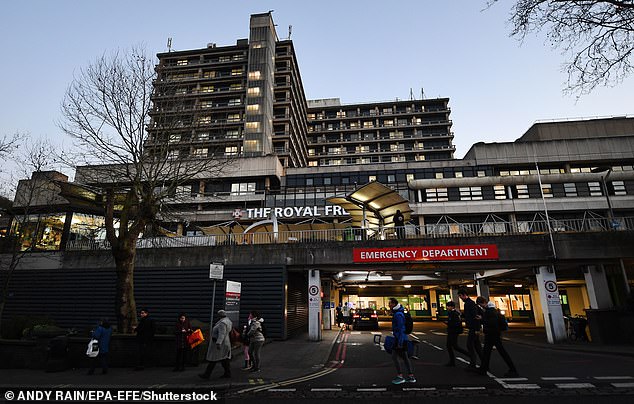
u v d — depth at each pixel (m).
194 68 69.12
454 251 17.20
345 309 29.09
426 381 8.18
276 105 66.00
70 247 21.52
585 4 9.02
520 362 10.76
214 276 10.22
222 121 63.22
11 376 9.12
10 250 22.31
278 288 17.97
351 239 19.41
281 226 25.73
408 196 44.94
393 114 81.75
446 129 79.56
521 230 18.91
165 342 10.62
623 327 14.97
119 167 15.20
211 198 48.78
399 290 37.75
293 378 8.86
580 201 41.00
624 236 16.61
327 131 82.69
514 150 48.19
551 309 16.39
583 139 47.22
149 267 19.55
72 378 8.84
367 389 7.61
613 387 7.35
